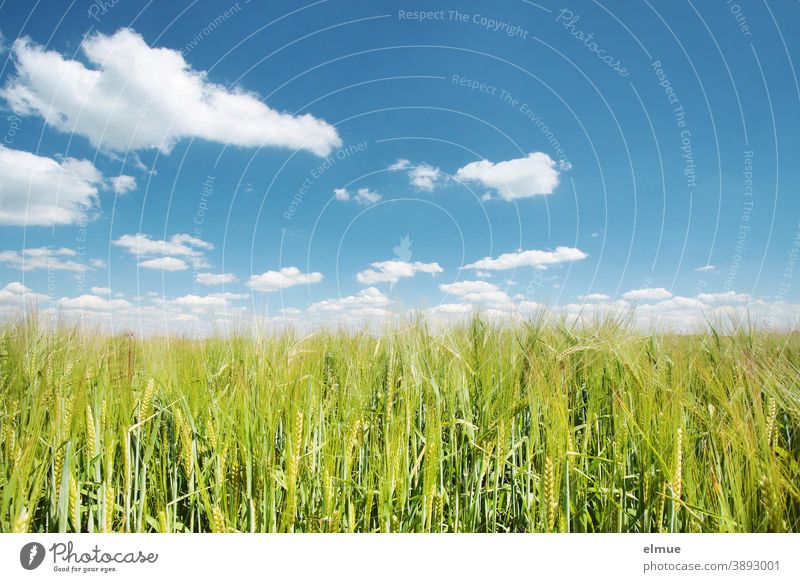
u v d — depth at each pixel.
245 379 0.69
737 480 0.59
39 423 0.59
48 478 0.62
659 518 0.62
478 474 0.68
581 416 0.79
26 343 0.71
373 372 0.86
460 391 0.77
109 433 0.62
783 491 0.57
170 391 0.75
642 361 0.80
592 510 0.70
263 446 0.62
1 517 0.54
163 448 0.70
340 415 0.72
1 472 0.59
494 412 0.73
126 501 0.61
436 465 0.66
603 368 0.85
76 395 0.64
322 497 0.65
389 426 0.67
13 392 0.67
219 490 0.61
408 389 0.74
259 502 0.61
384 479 0.62
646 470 0.64
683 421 0.63
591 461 0.71
